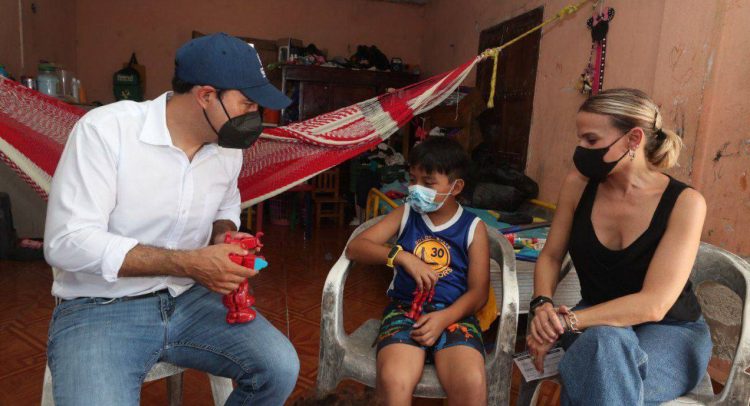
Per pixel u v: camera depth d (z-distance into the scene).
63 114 1.59
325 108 5.79
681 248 1.27
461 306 1.46
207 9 5.98
